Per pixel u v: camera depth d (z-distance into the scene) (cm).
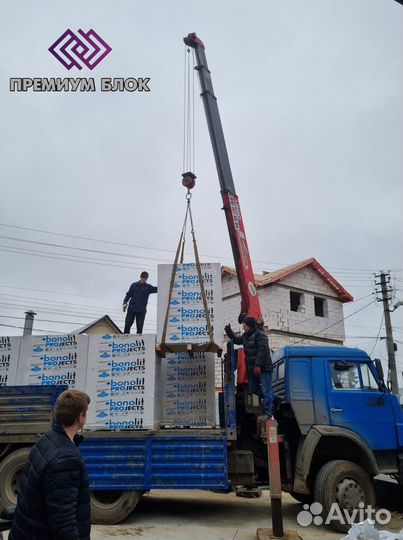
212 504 937
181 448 749
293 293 2512
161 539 661
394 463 790
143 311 989
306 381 804
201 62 1021
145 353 781
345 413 788
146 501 954
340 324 2597
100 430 760
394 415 798
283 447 810
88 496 289
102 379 776
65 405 294
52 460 271
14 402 765
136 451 748
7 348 806
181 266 819
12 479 744
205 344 771
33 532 266
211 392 803
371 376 823
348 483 737
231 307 2488
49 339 803
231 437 756
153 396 764
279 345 2311
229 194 934
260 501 982
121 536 671
